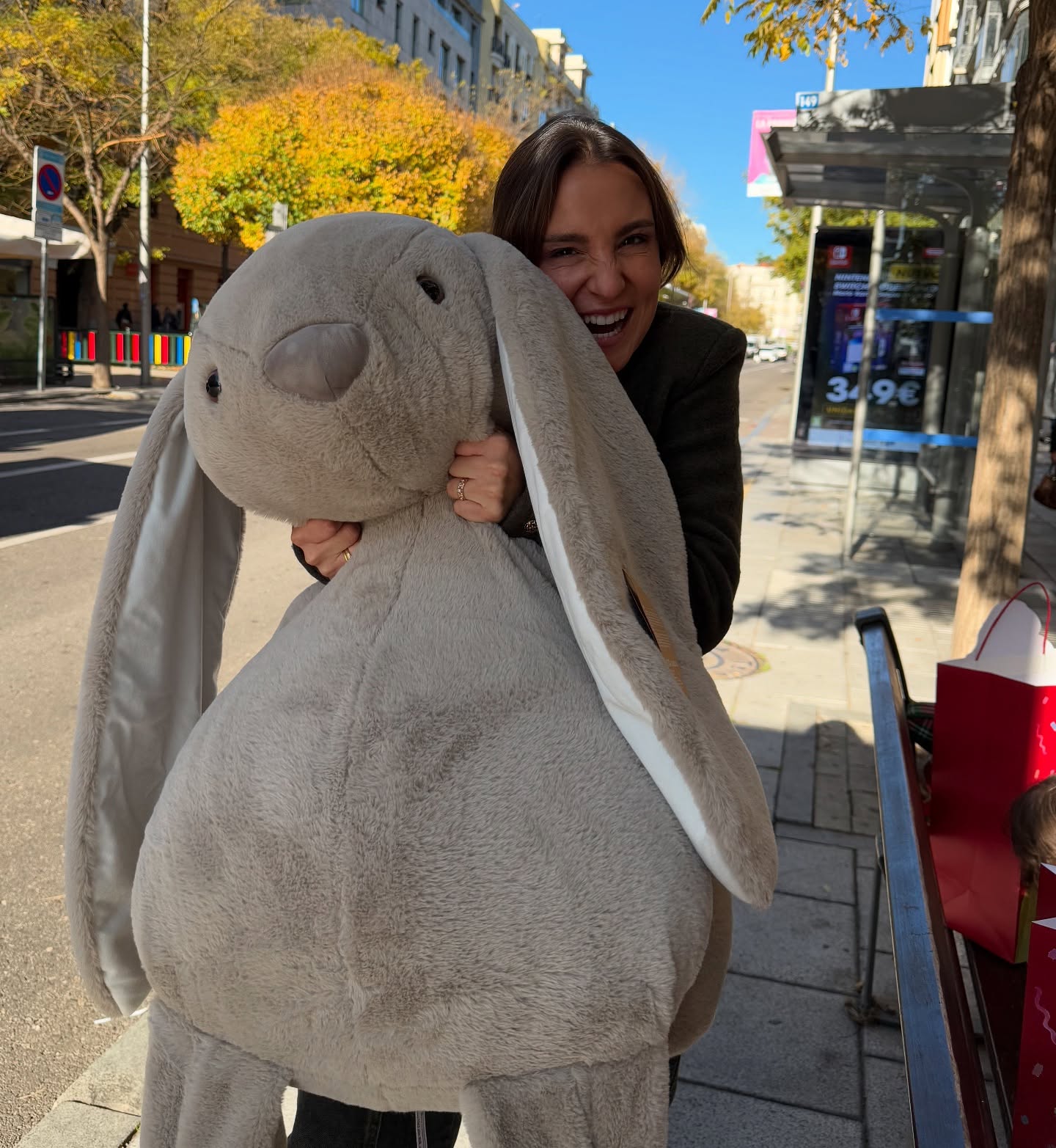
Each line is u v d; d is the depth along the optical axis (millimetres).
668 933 981
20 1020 2631
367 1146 1324
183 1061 1092
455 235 1207
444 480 1136
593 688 1067
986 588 4477
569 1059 979
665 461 1436
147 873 1074
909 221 9211
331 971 992
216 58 20375
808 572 8055
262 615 6172
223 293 1104
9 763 4074
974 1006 2516
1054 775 1735
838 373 12031
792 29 5961
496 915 966
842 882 3348
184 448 1229
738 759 1091
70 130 20719
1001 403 4379
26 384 21062
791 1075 2449
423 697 1025
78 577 6836
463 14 51438
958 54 12914
